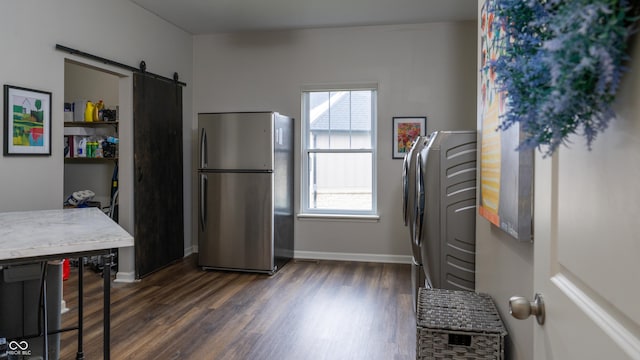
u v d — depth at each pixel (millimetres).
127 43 4105
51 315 2318
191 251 5367
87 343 2693
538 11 607
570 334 734
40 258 1600
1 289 2180
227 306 3412
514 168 1147
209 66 5320
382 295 3686
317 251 5117
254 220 4434
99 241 1680
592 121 521
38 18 3125
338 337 2799
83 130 5031
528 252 1164
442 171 2154
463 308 1601
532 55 645
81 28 3523
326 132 5160
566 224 753
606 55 436
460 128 4777
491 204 1518
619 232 557
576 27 453
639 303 507
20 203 3010
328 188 5180
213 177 4527
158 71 4613
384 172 4941
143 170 4230
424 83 4832
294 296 3666
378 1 4176
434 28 4805
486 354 1414
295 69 5121
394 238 4945
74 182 5363
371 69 4945
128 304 3463
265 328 2955
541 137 566
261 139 4410
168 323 3049
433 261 2162
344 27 4992
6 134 2889
